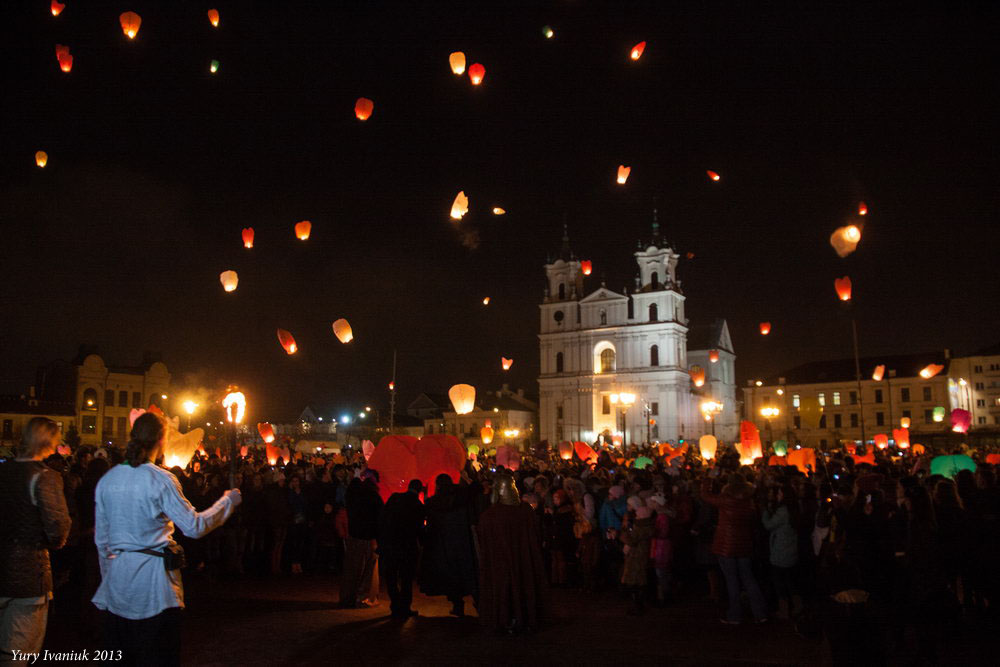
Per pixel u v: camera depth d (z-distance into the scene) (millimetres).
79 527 9062
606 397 80938
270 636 9258
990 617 9711
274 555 14359
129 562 5031
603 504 13070
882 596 8125
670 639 9352
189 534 5129
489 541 9680
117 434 66812
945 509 9266
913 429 85250
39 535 5723
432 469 12789
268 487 14422
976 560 9367
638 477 13547
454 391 15227
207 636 9242
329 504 14570
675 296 80688
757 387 94750
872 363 91375
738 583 10289
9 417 59156
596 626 10062
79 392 64438
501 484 9883
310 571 14789
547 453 26078
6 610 5586
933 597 7793
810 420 91312
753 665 8195
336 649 8672
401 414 102125
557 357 84312
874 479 11938
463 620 10367
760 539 11758
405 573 10406
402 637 9297
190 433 12219
